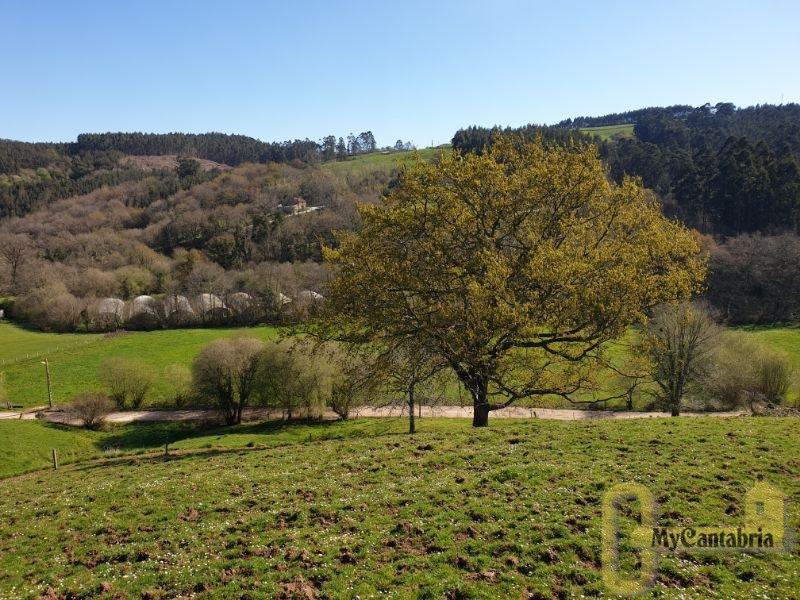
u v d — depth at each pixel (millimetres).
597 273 25922
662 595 11156
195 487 19891
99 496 19922
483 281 25781
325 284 30406
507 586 11648
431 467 19750
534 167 28328
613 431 22922
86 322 99125
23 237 138750
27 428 46781
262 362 53281
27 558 15148
